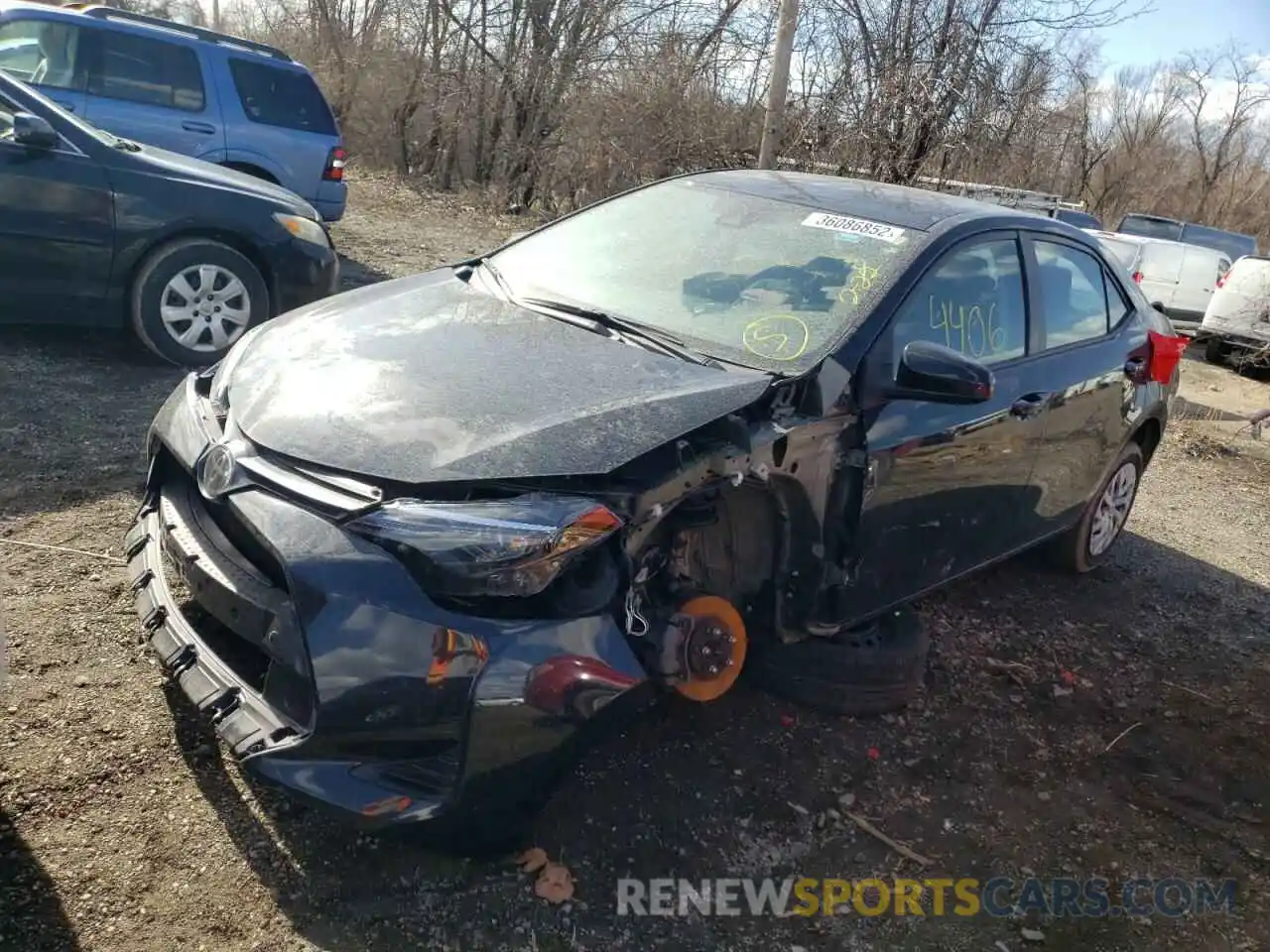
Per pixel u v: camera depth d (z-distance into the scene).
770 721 3.64
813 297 3.55
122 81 9.01
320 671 2.43
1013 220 4.28
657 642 2.95
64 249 5.91
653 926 2.72
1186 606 5.38
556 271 3.99
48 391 5.59
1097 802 3.59
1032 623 4.86
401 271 10.62
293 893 2.63
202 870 2.66
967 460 3.83
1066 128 14.86
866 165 12.23
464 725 2.46
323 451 2.67
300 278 6.66
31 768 2.88
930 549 3.85
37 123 5.73
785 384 3.15
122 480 4.64
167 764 2.98
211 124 9.41
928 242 3.77
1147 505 7.11
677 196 4.33
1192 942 3.02
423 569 2.47
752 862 3.02
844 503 3.38
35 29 8.66
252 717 2.55
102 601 3.70
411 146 21.42
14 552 3.91
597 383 3.04
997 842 3.30
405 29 20.97
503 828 2.61
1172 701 4.37
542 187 18.02
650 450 2.71
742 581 3.40
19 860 2.59
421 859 2.79
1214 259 16.27
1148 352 5.06
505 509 2.53
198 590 2.76
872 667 3.65
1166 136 42.06
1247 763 3.98
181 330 6.30
